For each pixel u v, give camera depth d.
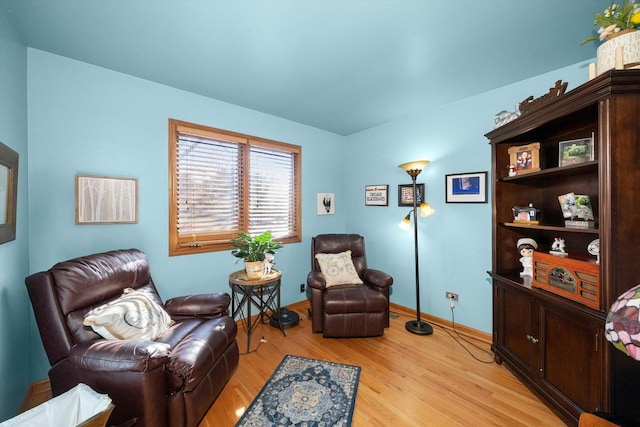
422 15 1.36
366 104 2.59
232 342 1.73
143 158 2.06
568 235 1.80
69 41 1.56
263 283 2.19
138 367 1.10
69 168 1.75
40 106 1.64
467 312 2.46
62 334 1.27
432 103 2.57
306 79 2.07
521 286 1.65
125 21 1.39
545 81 1.99
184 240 2.32
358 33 1.51
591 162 1.26
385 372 1.84
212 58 1.77
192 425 1.29
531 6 1.30
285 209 3.09
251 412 1.48
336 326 2.30
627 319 0.61
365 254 3.21
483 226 2.34
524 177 1.81
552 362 1.44
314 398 1.59
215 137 2.45
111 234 1.92
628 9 1.15
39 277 1.31
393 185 3.12
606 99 1.14
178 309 1.82
